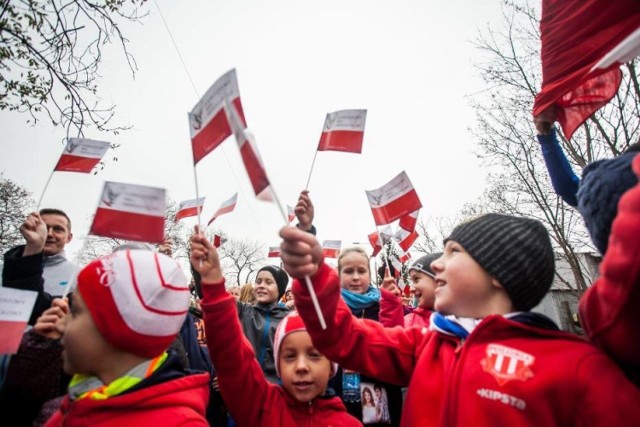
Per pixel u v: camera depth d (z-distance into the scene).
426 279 3.36
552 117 2.13
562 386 1.16
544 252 1.46
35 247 2.32
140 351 1.48
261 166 1.18
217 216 3.65
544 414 1.17
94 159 2.76
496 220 1.53
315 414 2.01
